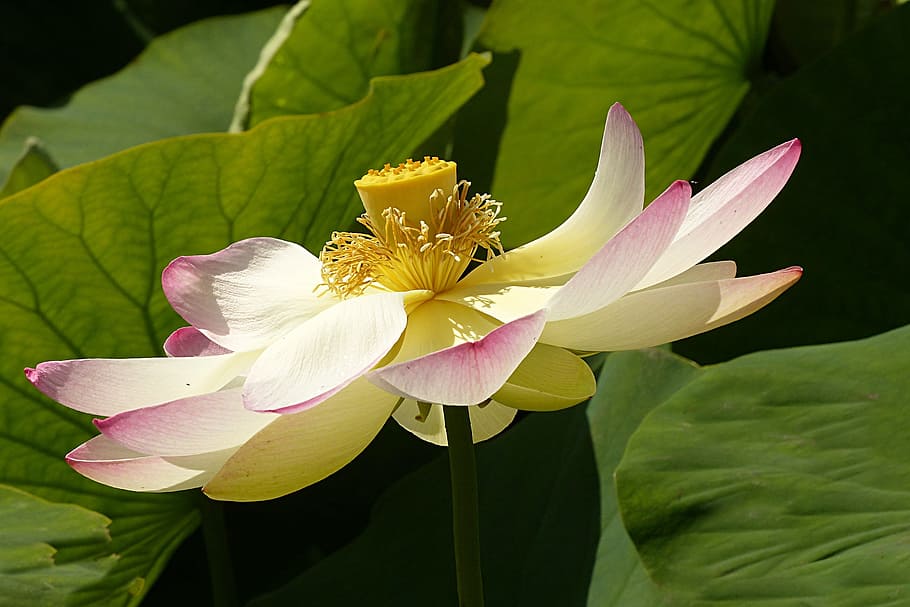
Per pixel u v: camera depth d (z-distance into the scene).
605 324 1.04
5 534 1.28
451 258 1.08
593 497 1.22
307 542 1.58
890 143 1.37
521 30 1.46
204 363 1.07
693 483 1.12
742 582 1.07
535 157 1.53
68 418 1.28
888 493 1.08
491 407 1.12
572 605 1.18
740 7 1.44
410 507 1.28
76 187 1.19
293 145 1.24
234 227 1.26
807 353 1.18
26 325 1.24
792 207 1.38
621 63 1.48
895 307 1.34
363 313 1.04
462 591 1.06
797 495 1.10
